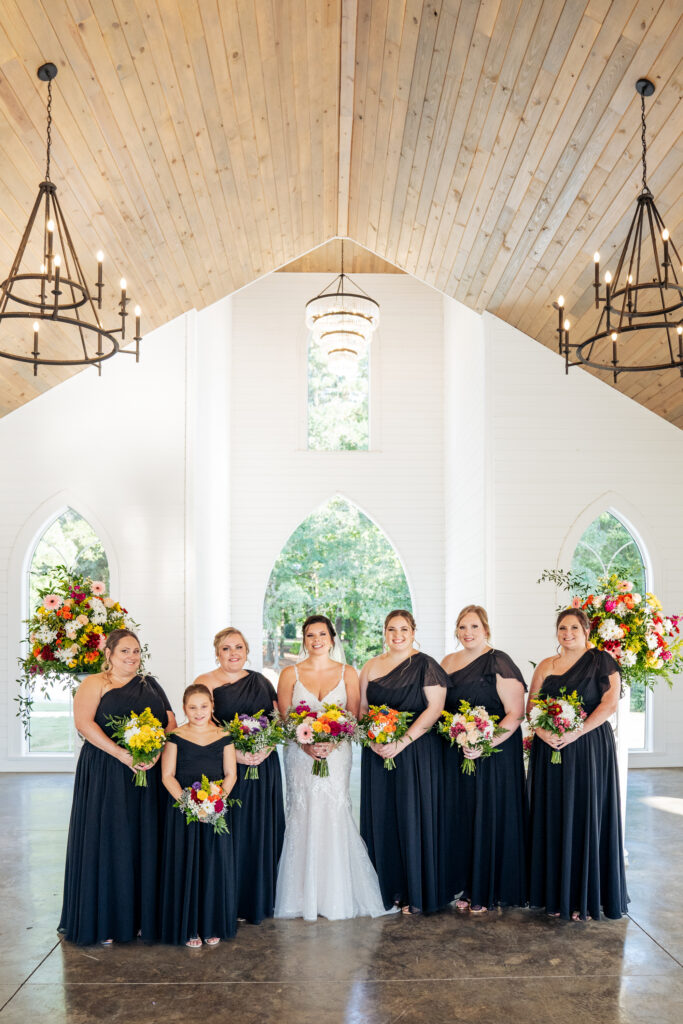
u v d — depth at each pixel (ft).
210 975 12.69
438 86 20.70
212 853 13.84
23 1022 11.35
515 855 15.17
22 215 19.40
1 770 27.76
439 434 39.01
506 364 27.99
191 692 13.98
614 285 15.61
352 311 31.86
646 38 16.61
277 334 39.47
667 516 27.61
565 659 15.71
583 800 14.71
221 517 35.22
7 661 27.81
